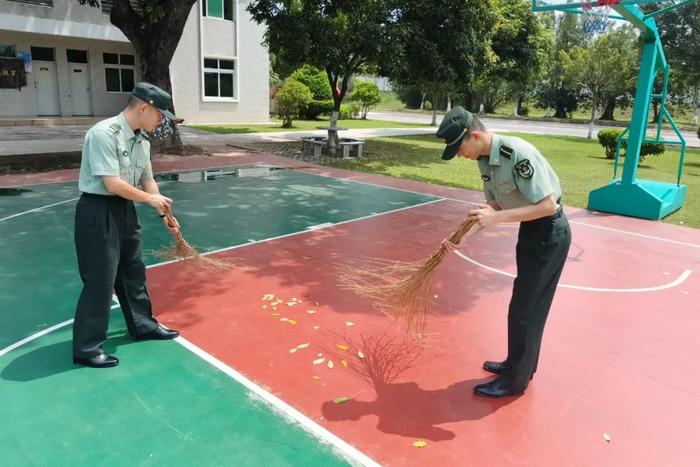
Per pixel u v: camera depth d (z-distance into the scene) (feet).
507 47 68.33
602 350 13.05
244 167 39.22
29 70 61.93
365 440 9.20
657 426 10.05
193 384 10.69
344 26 42.14
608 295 16.74
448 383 11.21
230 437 9.12
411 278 11.07
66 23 58.95
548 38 74.43
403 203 29.30
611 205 29.01
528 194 9.29
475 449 9.12
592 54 77.15
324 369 11.51
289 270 17.70
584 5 24.14
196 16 68.44
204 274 16.96
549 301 10.14
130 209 11.31
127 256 11.61
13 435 8.99
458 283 17.24
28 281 15.79
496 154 9.48
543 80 136.15
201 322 13.56
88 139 10.30
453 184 36.19
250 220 24.07
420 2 43.16
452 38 43.96
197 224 22.94
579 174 43.83
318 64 42.37
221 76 73.77
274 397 10.36
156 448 8.79
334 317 14.17
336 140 47.32
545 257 9.73
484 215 9.45
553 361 12.41
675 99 128.47
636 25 25.39
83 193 10.63
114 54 67.67
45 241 19.56
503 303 15.69
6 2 55.11
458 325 14.08
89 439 8.95
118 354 11.76
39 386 10.41
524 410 10.36
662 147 49.62
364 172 39.50
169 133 44.21
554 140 76.07
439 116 132.77
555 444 9.37
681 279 18.45
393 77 47.73
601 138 54.19
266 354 12.05
